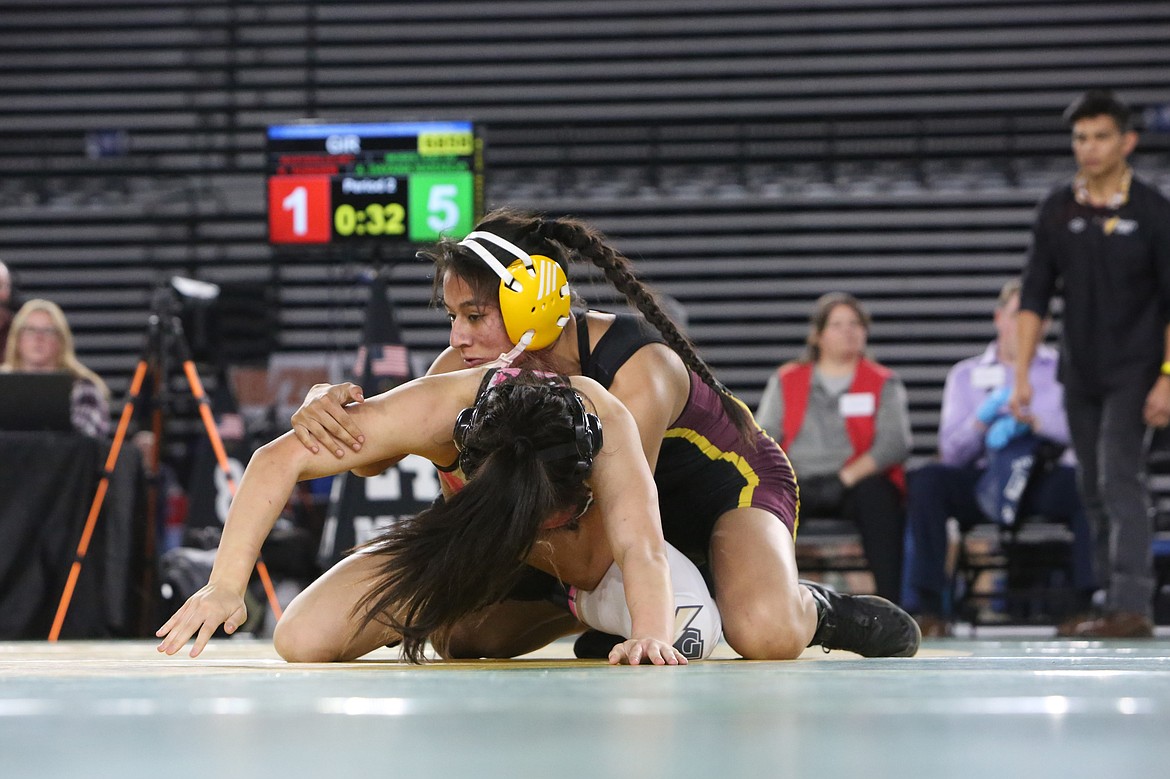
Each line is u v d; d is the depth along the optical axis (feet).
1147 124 53.93
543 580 13.29
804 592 13.43
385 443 11.03
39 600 25.80
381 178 28.76
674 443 13.96
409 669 9.14
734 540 13.55
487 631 14.01
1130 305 25.90
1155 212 25.85
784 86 55.67
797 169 54.90
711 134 55.57
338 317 52.54
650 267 54.29
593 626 12.95
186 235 54.08
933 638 26.35
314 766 3.17
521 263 11.89
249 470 10.92
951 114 54.85
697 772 3.04
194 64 56.75
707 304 53.78
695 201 54.29
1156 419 25.66
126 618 26.43
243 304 41.16
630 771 3.06
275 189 28.94
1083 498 26.63
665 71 56.18
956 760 3.27
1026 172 53.88
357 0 56.95
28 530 25.80
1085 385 26.27
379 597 11.66
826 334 30.07
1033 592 29.30
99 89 56.59
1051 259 27.07
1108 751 3.46
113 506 26.32
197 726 4.18
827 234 53.67
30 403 26.32
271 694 5.72
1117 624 24.70
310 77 56.59
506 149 55.93
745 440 14.66
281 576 29.81
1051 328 50.03
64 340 30.22
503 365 11.70
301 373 36.50
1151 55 54.39
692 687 6.17
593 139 55.83
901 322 53.01
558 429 10.38
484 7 56.95
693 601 12.10
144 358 27.22
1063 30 54.80
